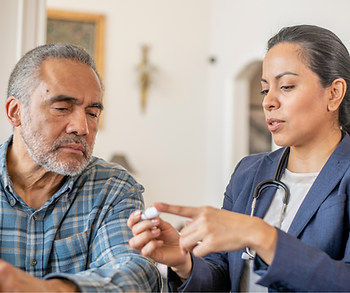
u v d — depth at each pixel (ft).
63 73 3.56
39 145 3.55
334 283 2.64
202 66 16.69
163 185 16.11
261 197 3.69
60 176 3.89
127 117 15.74
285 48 3.28
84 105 3.62
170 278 3.53
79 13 15.16
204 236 2.66
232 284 3.60
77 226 3.89
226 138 15.24
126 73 15.75
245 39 13.85
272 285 2.74
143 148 15.90
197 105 16.62
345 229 3.11
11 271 2.56
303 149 3.49
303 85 3.19
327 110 3.28
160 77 16.17
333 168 3.28
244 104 15.06
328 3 9.04
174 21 16.42
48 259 3.69
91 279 2.90
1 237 3.61
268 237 2.66
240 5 14.23
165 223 3.22
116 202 4.01
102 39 15.40
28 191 3.86
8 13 5.93
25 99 3.62
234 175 4.23
